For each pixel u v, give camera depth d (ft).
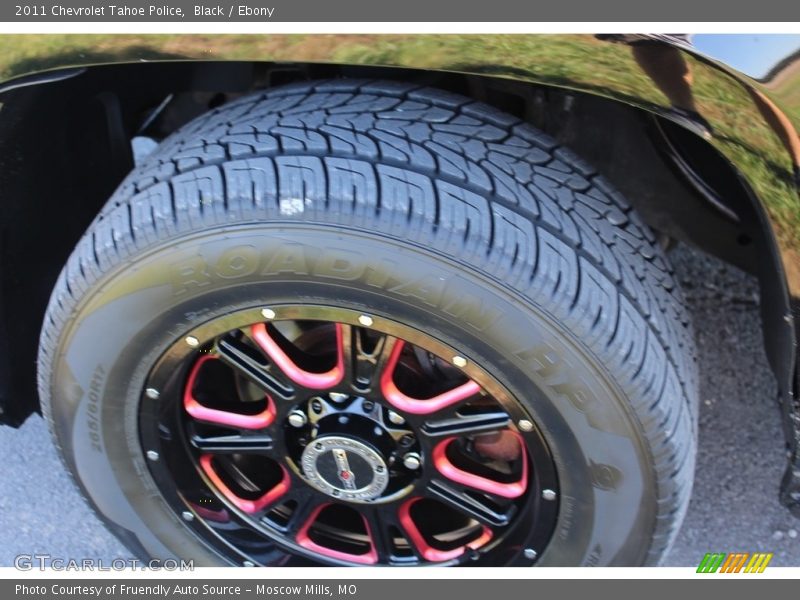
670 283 4.98
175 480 5.29
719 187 5.22
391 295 4.16
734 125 3.64
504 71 3.74
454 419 4.62
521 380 4.28
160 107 5.86
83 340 4.64
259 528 5.52
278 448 5.03
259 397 5.59
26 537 6.61
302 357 4.78
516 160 4.39
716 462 6.95
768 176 3.74
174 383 4.85
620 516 4.65
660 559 4.99
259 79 5.13
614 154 5.18
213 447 5.19
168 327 4.51
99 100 5.32
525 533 5.00
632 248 4.66
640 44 3.50
